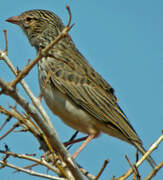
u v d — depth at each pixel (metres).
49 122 10.12
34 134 10.55
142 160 9.05
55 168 9.27
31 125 10.64
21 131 10.46
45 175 9.22
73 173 9.19
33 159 9.30
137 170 8.66
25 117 10.45
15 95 7.80
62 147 9.07
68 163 9.12
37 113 8.47
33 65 7.53
